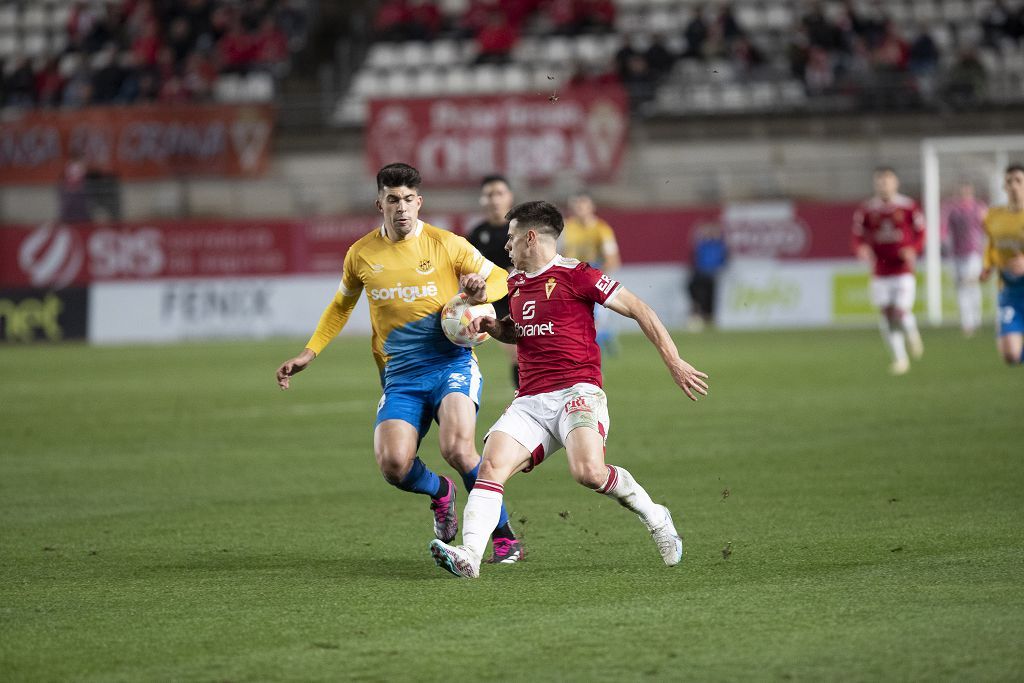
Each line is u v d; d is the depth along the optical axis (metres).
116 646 18.98
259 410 53.66
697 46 115.06
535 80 118.00
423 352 25.62
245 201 106.56
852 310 99.19
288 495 33.94
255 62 117.25
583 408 23.28
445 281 25.42
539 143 103.62
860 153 108.06
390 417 25.14
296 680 17.09
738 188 106.56
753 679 16.69
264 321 100.12
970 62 109.69
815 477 34.44
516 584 22.86
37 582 23.70
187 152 105.69
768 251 99.88
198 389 62.41
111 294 100.06
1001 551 24.45
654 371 68.00
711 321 99.69
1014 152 100.19
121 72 113.19
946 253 100.94
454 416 25.03
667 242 100.06
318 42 125.00
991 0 123.00
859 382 58.22
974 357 68.94
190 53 118.62
